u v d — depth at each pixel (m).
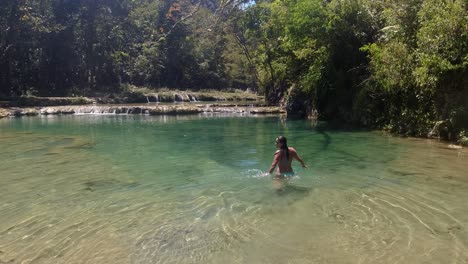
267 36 29.41
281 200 6.69
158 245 5.00
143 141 14.09
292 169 8.90
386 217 5.84
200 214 6.08
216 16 47.47
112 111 28.44
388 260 4.49
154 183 8.02
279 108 27.66
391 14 15.34
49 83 43.62
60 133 16.77
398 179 7.98
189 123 20.72
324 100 21.25
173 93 47.97
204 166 9.56
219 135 15.52
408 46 14.36
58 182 8.27
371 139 13.54
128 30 53.34
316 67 20.78
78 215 6.16
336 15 18.88
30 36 38.38
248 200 6.72
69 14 42.94
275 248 4.86
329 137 14.22
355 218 5.81
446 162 9.54
